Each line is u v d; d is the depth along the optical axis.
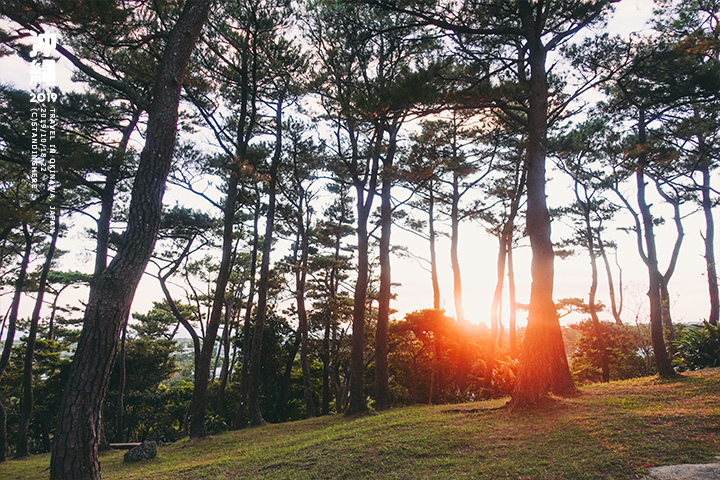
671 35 13.26
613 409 8.57
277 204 26.78
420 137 16.73
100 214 18.02
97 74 6.62
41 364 30.39
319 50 18.00
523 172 20.95
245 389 20.78
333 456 8.00
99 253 17.70
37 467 14.80
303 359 24.45
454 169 14.72
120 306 6.02
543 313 10.31
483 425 8.57
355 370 16.33
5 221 11.69
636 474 5.38
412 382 27.75
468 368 22.98
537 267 10.59
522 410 9.37
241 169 17.03
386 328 16.86
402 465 6.93
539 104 11.19
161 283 23.59
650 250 13.85
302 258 27.28
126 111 18.44
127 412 31.47
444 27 11.09
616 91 15.37
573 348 29.91
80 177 15.95
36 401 28.52
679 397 9.23
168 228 23.83
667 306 20.88
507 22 12.38
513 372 15.84
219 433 17.12
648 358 20.08
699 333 15.48
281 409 29.28
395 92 9.48
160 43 14.89
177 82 7.04
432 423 9.38
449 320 24.64
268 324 29.98
